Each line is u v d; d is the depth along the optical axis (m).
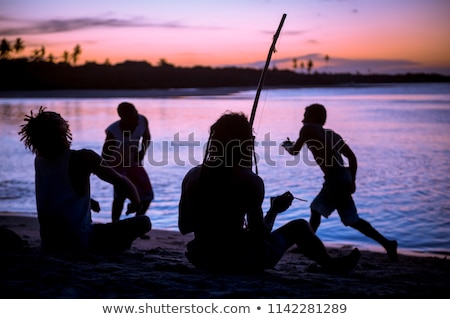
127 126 6.88
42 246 4.06
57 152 3.90
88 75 122.38
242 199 3.53
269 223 3.70
